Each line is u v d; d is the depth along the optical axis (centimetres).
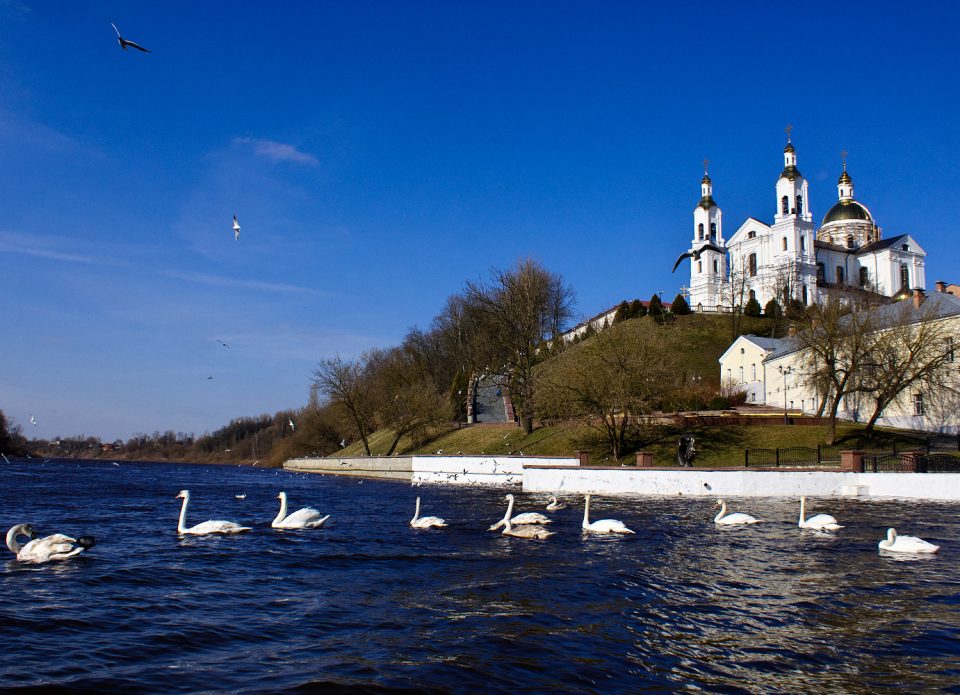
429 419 8994
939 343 6000
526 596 1658
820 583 1803
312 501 4469
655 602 1603
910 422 6769
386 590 1719
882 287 12788
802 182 12712
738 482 4441
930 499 4034
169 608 1534
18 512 3528
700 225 13862
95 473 8838
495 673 1132
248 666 1152
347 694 1031
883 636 1353
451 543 2464
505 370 7912
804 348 6644
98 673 1106
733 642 1310
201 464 16688
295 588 1739
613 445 6144
